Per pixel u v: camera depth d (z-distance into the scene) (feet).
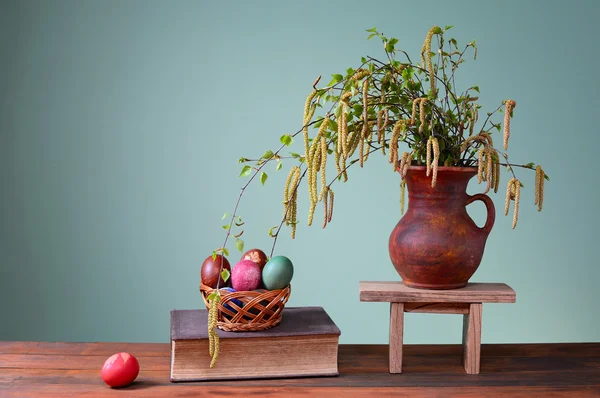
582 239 9.61
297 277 9.57
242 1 9.35
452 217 4.41
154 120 9.34
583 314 9.68
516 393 4.02
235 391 3.95
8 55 9.18
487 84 9.42
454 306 4.44
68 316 9.39
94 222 9.36
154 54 9.31
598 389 4.11
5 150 9.22
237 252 9.45
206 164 9.40
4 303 9.32
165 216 9.41
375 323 9.64
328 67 9.39
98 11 9.23
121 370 3.97
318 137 4.04
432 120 4.16
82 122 9.29
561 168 9.52
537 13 9.41
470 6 9.40
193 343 4.11
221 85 9.37
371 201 9.52
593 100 9.46
